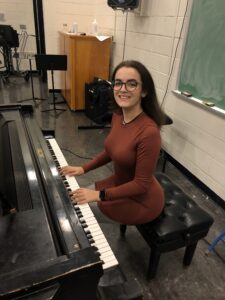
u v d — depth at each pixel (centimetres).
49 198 89
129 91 112
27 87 537
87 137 331
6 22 631
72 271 58
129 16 338
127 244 172
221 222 197
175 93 255
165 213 137
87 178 242
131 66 111
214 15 198
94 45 383
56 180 102
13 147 119
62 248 70
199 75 223
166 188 157
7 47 580
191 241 135
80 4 436
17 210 82
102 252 94
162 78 278
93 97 362
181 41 240
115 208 128
